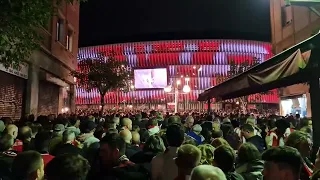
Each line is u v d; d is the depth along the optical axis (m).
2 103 15.62
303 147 4.19
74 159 2.17
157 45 85.19
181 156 3.28
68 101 28.81
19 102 17.69
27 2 6.49
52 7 8.02
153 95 77.25
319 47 4.81
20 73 16.98
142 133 7.24
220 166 3.34
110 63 32.94
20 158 2.61
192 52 83.56
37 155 2.68
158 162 4.20
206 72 82.25
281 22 31.83
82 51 92.25
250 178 3.40
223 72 82.50
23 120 12.25
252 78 6.87
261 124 11.90
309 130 6.41
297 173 2.31
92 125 6.77
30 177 2.58
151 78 73.50
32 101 18.61
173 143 4.23
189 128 9.45
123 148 3.95
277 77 5.71
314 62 5.02
